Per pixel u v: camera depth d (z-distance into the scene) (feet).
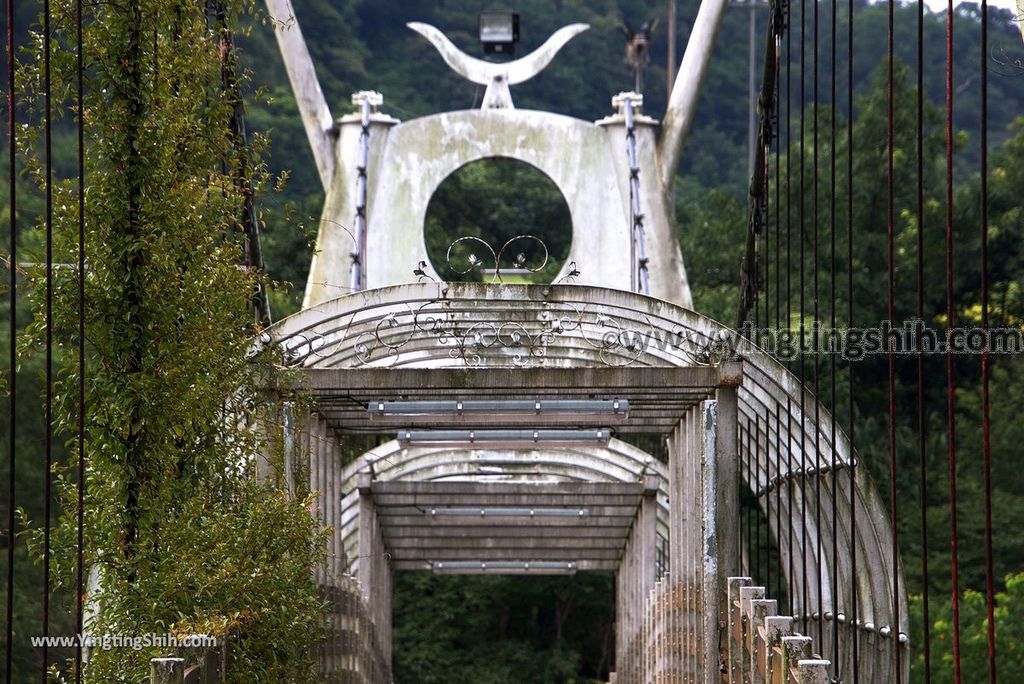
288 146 189.06
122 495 47.50
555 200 207.31
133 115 46.96
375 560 96.78
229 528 49.47
